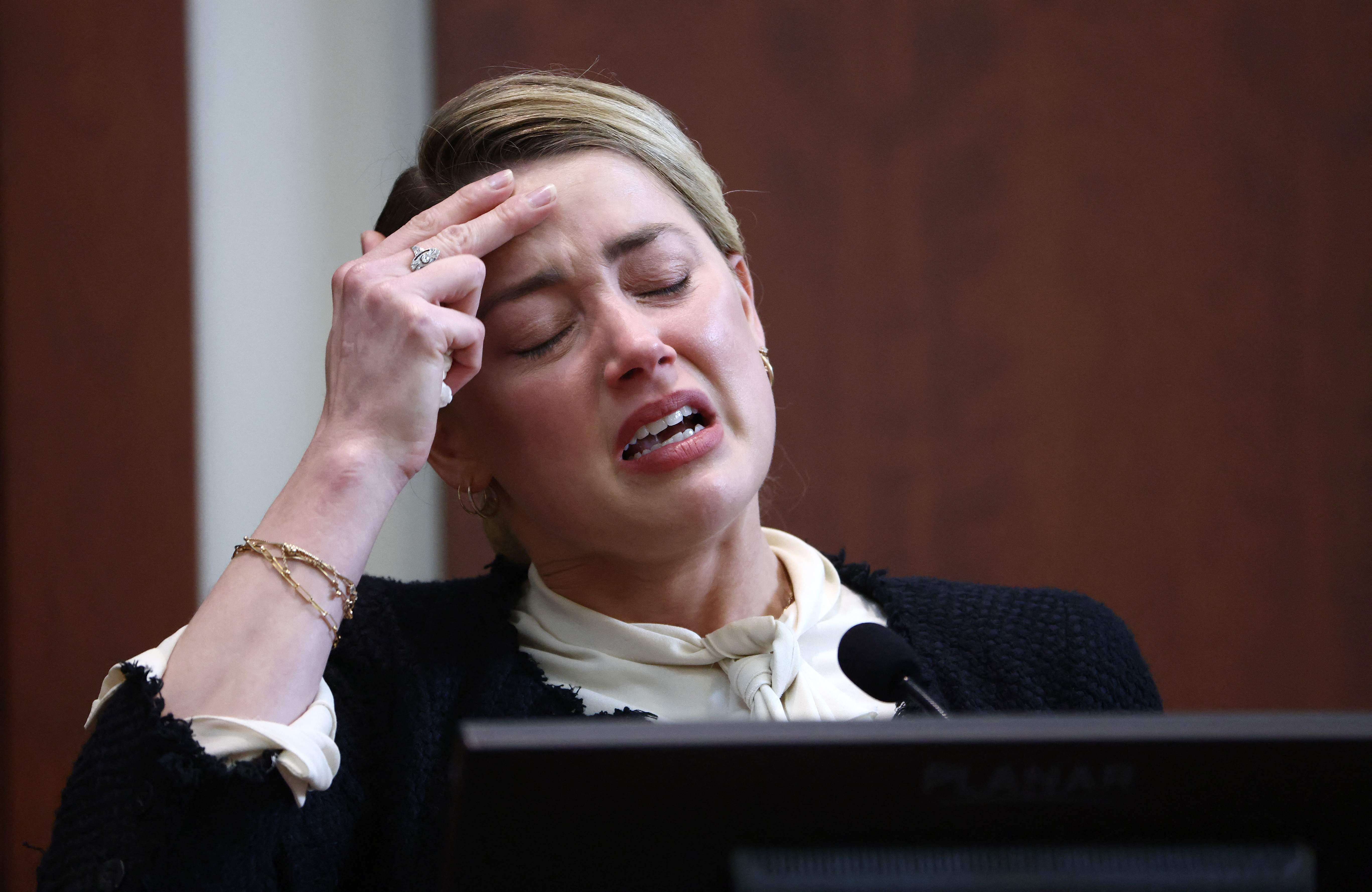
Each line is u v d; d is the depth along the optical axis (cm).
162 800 376
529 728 239
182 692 397
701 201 494
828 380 1105
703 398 447
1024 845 239
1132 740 238
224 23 1061
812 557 519
